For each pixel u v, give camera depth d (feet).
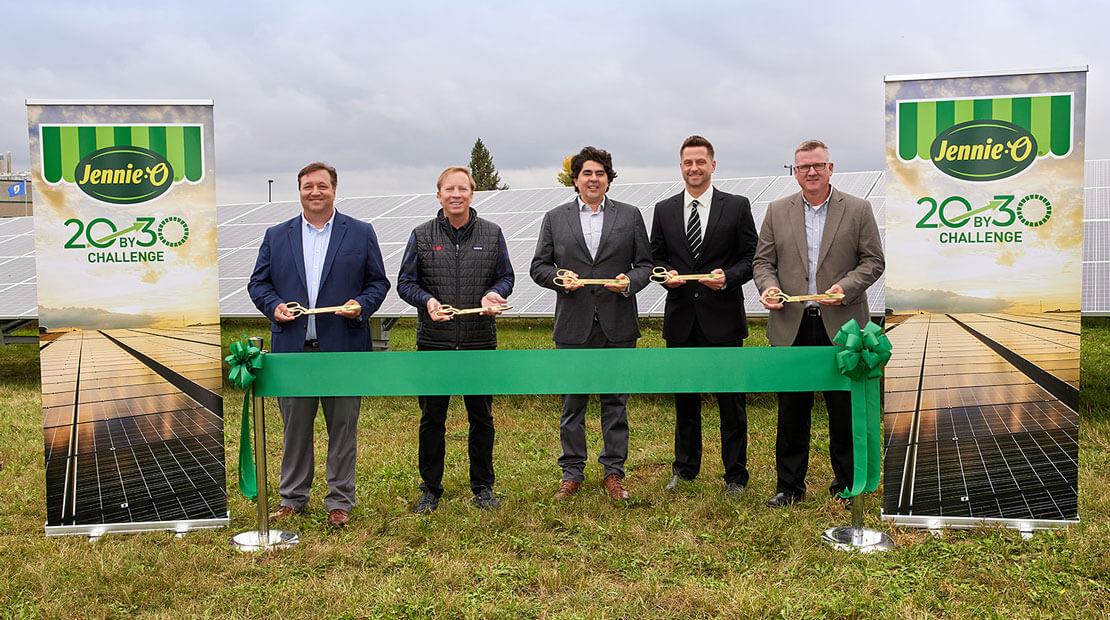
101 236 14.58
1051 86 13.76
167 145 14.56
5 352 40.27
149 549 14.06
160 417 14.98
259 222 41.29
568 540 14.56
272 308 14.97
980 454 14.48
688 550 13.78
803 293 15.74
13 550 14.15
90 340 14.71
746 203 17.03
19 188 130.41
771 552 13.62
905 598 11.76
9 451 21.29
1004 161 14.02
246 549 14.07
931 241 14.39
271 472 19.11
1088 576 12.38
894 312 14.56
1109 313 23.40
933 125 14.23
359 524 15.34
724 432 17.22
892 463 14.78
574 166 16.89
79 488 14.88
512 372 14.19
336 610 11.78
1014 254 14.11
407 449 21.40
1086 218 29.55
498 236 16.31
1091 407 23.73
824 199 15.89
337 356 14.23
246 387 13.97
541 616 11.59
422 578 12.85
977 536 14.05
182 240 14.74
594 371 14.14
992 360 14.34
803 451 16.22
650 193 36.76
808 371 14.02
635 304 17.11
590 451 21.18
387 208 40.09
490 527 15.05
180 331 14.88
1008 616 11.16
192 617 11.65
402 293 15.83
